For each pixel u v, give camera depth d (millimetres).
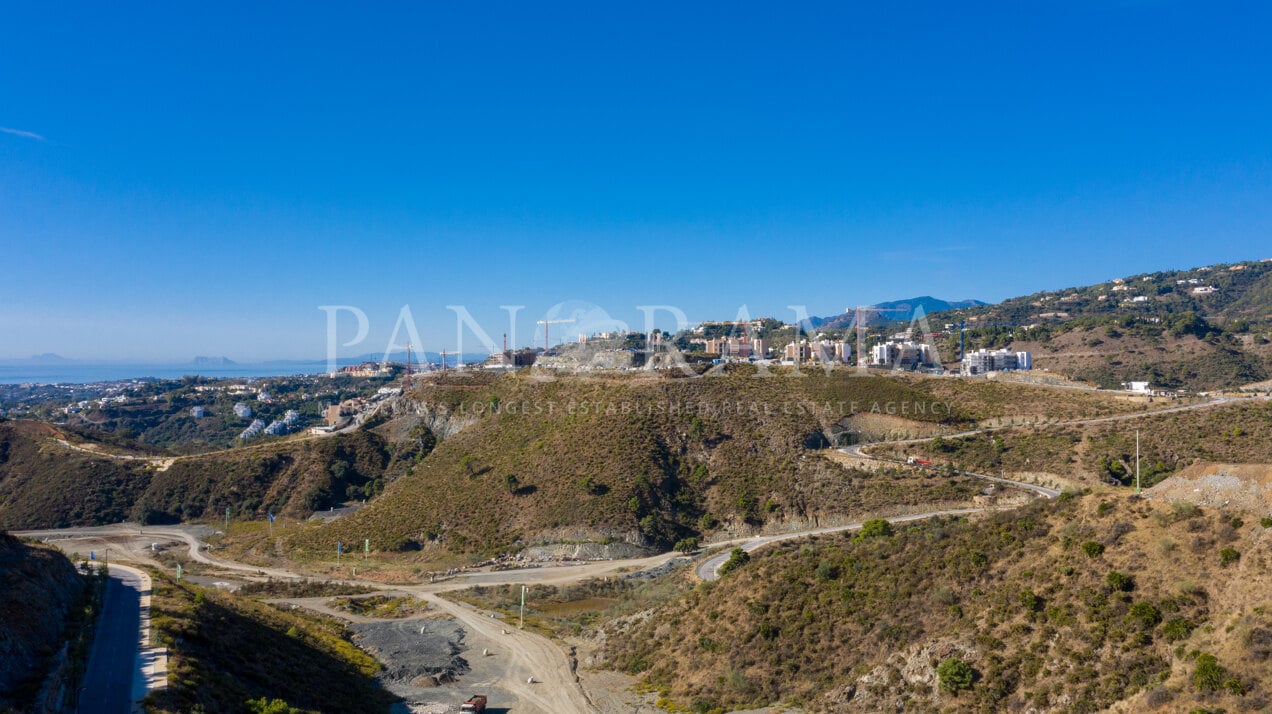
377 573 120500
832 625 62719
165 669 52375
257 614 80812
